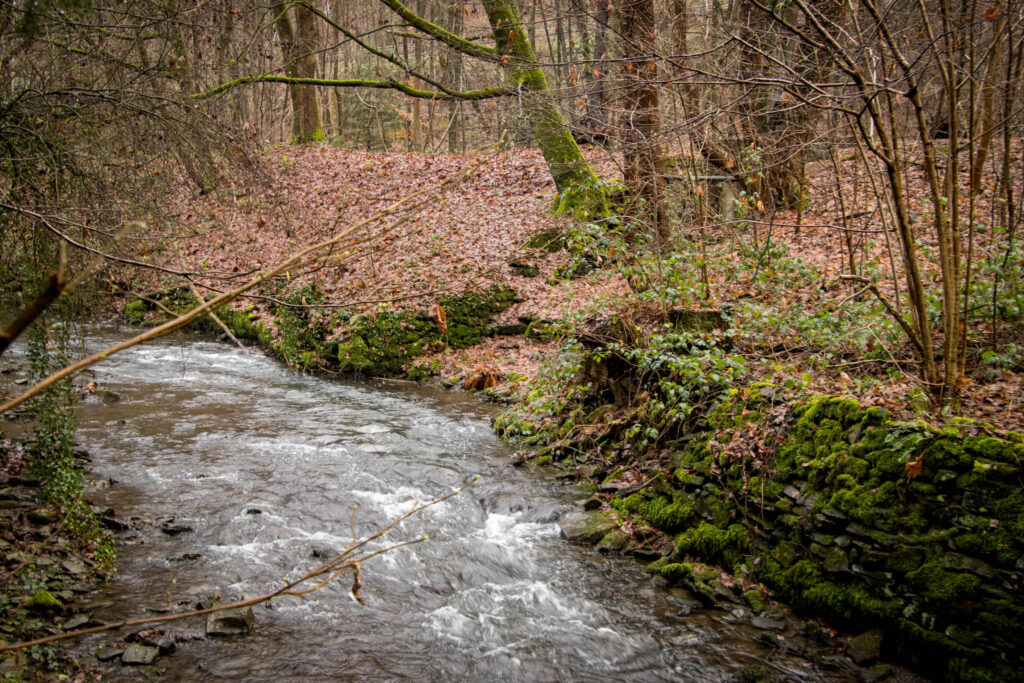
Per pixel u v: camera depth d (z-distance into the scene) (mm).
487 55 15883
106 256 3203
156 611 5949
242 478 8852
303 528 7672
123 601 6066
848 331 7824
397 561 7121
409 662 5625
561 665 5648
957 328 6453
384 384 13828
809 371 7793
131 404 11656
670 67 9258
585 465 9312
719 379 7766
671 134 8945
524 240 16188
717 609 6453
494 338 14711
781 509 6594
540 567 7164
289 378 14000
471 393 13133
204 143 8430
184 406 11734
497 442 10570
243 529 7520
